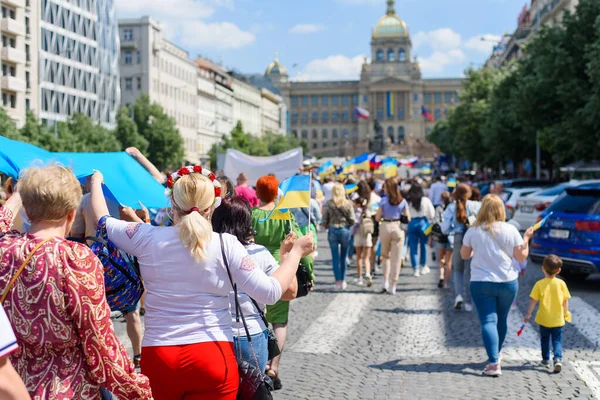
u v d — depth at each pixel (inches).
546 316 445.7
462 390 406.3
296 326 597.6
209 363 224.1
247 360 304.2
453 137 4911.4
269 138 7150.6
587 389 406.3
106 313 192.2
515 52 5383.9
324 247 1343.5
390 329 581.9
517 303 697.0
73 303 187.3
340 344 528.4
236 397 244.1
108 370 190.5
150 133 3922.2
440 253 807.1
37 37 3617.1
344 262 802.8
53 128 3166.8
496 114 2965.1
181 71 5733.3
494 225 438.6
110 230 234.2
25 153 334.6
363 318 631.2
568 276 854.5
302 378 433.7
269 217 365.4
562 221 781.9
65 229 199.9
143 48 5049.2
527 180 1716.3
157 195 395.9
